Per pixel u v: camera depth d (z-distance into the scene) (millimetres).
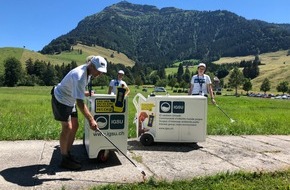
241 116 17938
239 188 5168
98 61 5980
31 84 139375
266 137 10336
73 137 6355
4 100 31844
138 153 7566
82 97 5832
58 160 6711
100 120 6508
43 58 197125
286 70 179375
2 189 5055
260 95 126062
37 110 18750
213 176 5668
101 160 6609
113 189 5074
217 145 8750
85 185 5301
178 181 5426
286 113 23156
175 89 149625
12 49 189375
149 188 5152
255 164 6836
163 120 8461
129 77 181875
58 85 6109
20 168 6117
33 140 8680
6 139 8648
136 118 8711
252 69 188000
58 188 5152
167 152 7758
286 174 5918
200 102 8477
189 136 8516
